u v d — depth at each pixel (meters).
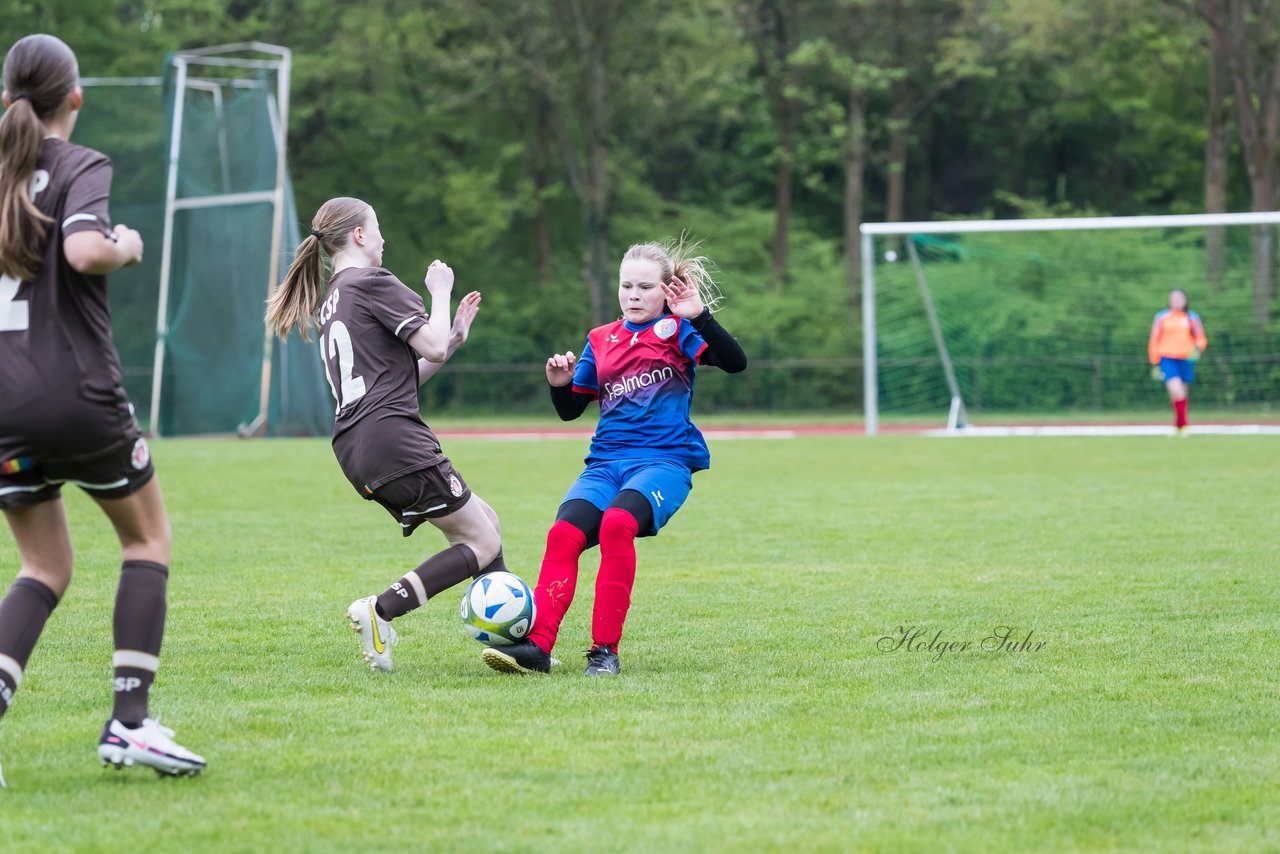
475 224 111.44
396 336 15.05
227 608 19.64
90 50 104.50
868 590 20.98
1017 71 122.69
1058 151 137.12
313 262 15.73
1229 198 122.44
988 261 80.69
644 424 16.14
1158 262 80.12
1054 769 11.09
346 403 15.10
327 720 12.83
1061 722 12.63
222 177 73.06
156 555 11.09
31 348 10.27
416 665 15.74
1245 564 23.25
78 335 10.38
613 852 9.09
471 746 11.83
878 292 86.56
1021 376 81.06
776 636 17.34
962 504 33.62
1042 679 14.57
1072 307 80.62
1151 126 116.56
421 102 113.56
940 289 80.50
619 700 13.68
